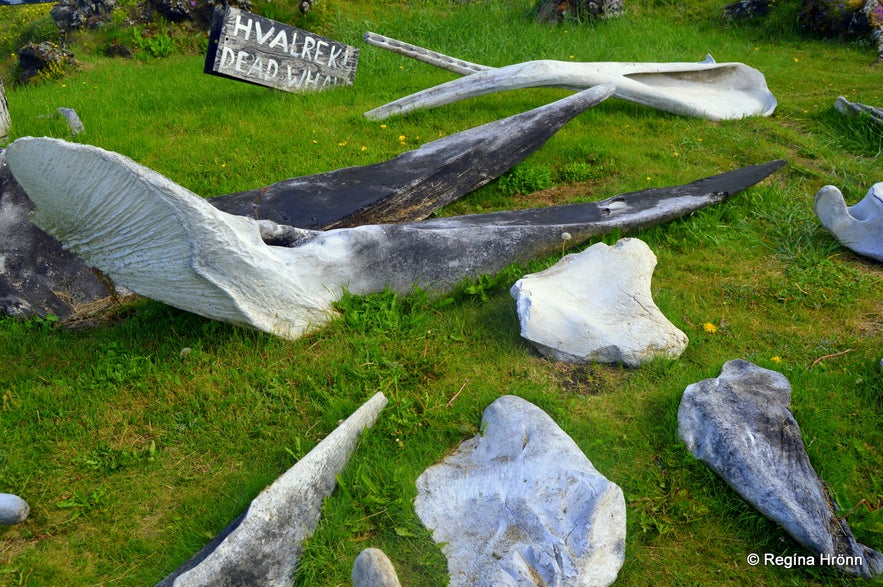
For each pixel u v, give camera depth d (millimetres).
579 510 2959
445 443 3535
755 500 3148
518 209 5637
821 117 7594
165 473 3396
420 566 2939
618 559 2910
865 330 4320
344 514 3133
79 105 8078
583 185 6215
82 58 10695
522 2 11570
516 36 10156
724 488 3279
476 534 3025
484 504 3125
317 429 3580
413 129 7086
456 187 5676
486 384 3854
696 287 4719
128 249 3818
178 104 7926
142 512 3232
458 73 8000
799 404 3654
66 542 3115
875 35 9625
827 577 2959
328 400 3670
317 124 7195
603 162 6504
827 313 4477
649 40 10195
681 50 9906
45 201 3709
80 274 4457
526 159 6484
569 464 3137
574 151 6613
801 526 3018
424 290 4465
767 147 6867
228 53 7723
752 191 5805
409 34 10383
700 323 4355
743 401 3496
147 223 3678
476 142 5883
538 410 3480
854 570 2938
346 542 3029
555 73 7352
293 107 7672
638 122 7395
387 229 4449
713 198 5488
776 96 8227
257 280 3953
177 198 3594
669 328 4098
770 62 9336
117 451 3484
